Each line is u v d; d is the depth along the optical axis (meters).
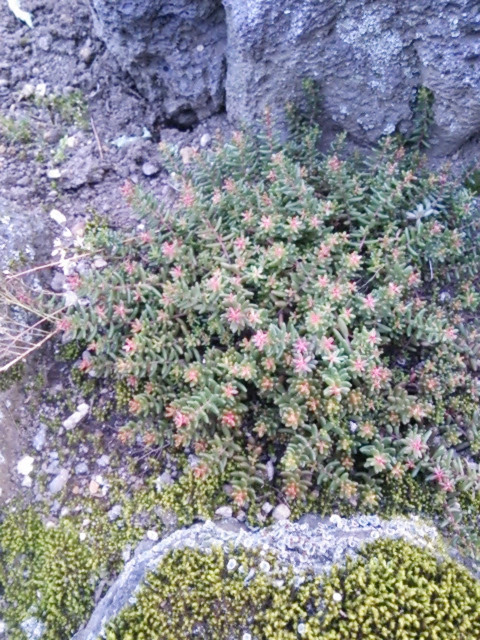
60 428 0.60
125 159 0.73
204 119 0.76
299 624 0.44
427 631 0.43
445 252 0.60
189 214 0.61
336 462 0.53
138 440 0.59
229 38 0.67
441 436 0.56
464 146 0.68
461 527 0.52
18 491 0.58
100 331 0.62
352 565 0.47
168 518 0.54
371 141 0.69
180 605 0.46
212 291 0.55
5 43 0.78
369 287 0.60
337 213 0.62
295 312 0.58
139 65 0.72
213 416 0.55
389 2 0.59
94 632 0.48
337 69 0.64
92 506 0.56
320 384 0.53
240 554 0.48
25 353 0.57
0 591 0.55
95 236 0.65
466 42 0.59
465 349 0.58
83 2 0.78
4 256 0.64
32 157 0.72
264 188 0.64
